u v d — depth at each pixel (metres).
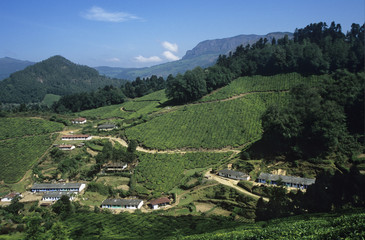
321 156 103.12
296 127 109.50
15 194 118.38
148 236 77.25
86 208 105.56
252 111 155.25
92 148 150.75
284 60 187.75
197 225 81.69
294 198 82.44
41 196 118.06
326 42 190.62
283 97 159.00
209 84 197.62
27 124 178.75
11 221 97.62
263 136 123.19
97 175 127.00
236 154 125.38
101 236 79.06
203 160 125.88
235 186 103.75
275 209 76.88
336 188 79.88
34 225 66.31
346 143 103.56
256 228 60.34
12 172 134.12
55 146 153.25
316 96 115.50
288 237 43.97
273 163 110.88
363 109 108.19
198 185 109.31
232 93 183.62
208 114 162.75
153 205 100.25
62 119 193.12
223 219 85.75
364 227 37.81
